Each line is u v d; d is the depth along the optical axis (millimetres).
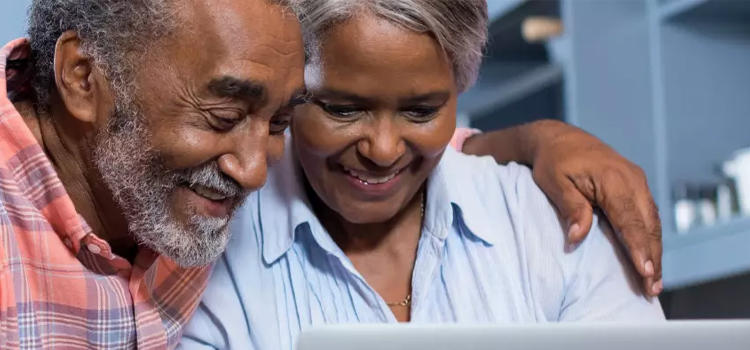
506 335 933
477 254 1451
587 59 3318
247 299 1377
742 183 3061
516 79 3742
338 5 1219
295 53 1151
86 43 1159
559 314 1448
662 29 3314
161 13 1114
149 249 1272
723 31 3328
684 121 3309
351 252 1466
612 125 3314
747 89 3346
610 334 933
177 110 1121
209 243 1188
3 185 1163
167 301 1315
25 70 1245
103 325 1237
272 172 1467
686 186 3260
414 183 1364
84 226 1190
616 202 1418
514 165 1563
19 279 1155
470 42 1299
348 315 1407
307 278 1428
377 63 1226
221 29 1103
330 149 1291
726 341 933
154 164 1149
